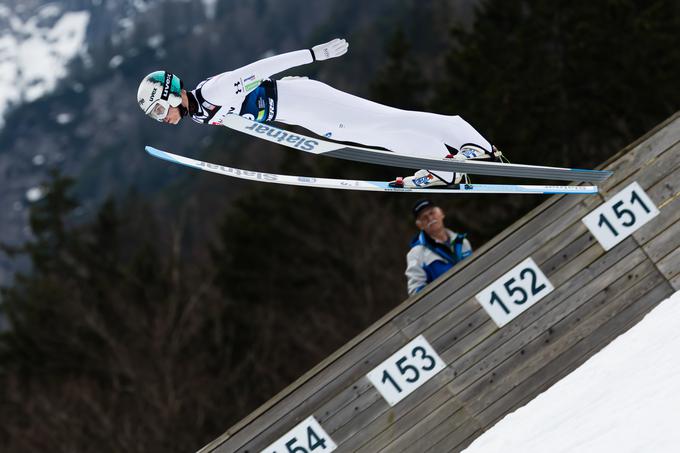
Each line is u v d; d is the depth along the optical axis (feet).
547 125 203.82
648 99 198.59
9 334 243.60
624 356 58.80
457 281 75.36
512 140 202.80
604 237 75.66
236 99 59.82
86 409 215.51
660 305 68.69
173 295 227.40
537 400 64.54
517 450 52.90
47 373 234.79
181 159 65.21
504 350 74.90
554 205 75.97
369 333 75.31
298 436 75.00
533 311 75.20
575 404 54.70
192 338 232.94
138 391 205.98
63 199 310.65
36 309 239.50
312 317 246.88
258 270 255.70
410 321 75.31
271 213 262.47
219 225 272.51
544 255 75.61
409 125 62.39
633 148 75.82
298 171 267.80
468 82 216.95
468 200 203.21
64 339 232.94
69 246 297.12
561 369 74.79
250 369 234.99
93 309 234.17
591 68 203.31
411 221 232.73
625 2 201.05
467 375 74.79
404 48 281.13
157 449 200.95
